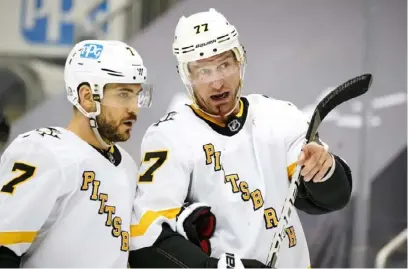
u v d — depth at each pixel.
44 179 5.90
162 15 13.09
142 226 6.22
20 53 13.27
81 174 6.12
